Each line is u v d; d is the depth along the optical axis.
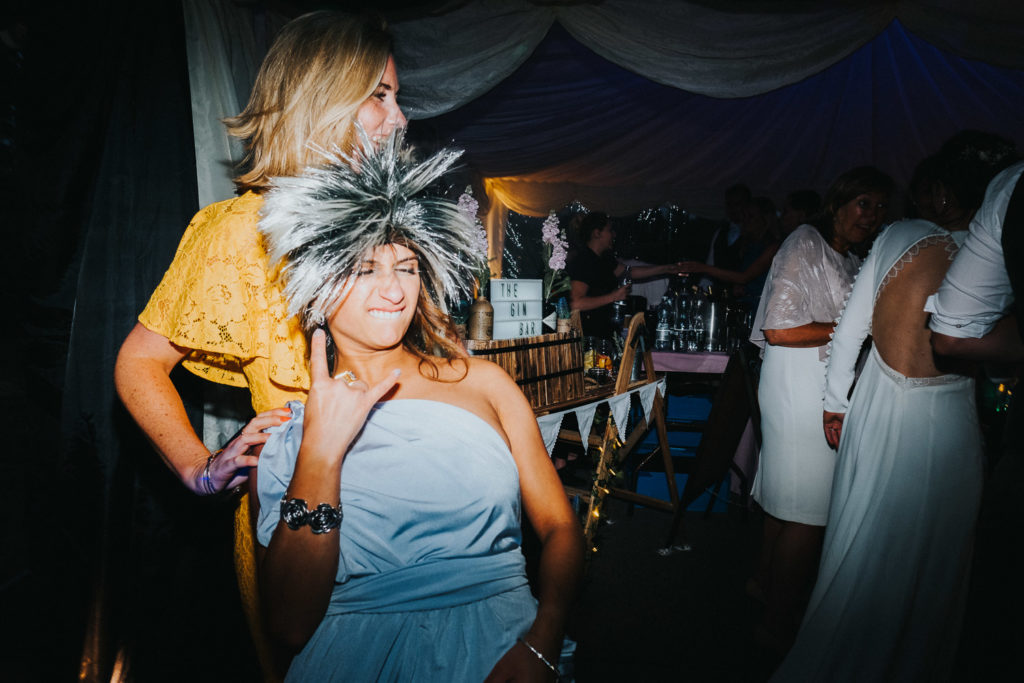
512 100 5.30
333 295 0.87
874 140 5.88
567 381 2.57
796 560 2.47
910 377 1.79
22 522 3.36
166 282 1.25
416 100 3.18
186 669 1.93
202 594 1.95
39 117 2.09
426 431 0.89
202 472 1.05
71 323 2.08
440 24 3.11
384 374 0.96
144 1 2.09
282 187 0.91
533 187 7.03
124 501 1.97
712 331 4.41
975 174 1.75
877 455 1.83
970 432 1.77
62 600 2.00
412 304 0.92
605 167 6.54
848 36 2.95
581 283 4.25
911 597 1.77
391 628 0.81
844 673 1.83
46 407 2.08
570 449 3.30
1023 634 1.51
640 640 2.62
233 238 1.18
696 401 4.18
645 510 4.27
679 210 7.11
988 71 4.81
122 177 2.05
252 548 1.24
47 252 2.08
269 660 1.27
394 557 0.84
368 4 2.90
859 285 2.02
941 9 2.84
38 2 2.04
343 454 0.81
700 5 2.99
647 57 3.07
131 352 1.25
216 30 2.31
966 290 1.55
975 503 1.76
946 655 1.77
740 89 3.04
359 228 0.85
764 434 2.54
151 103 2.10
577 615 2.82
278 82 1.19
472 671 0.80
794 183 6.54
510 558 0.90
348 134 1.19
